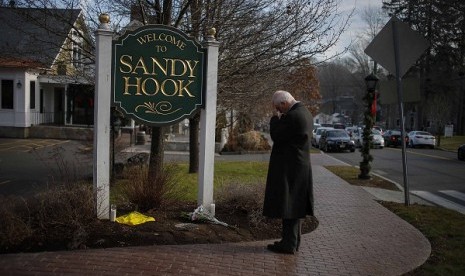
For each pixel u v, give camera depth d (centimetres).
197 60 684
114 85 646
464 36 5441
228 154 2606
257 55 961
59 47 1022
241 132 2953
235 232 636
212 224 657
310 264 546
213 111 689
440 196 1325
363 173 1472
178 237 593
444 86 5581
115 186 959
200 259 532
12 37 1983
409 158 2734
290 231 573
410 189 1440
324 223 762
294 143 556
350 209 895
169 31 668
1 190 1106
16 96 2827
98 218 619
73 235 559
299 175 555
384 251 619
